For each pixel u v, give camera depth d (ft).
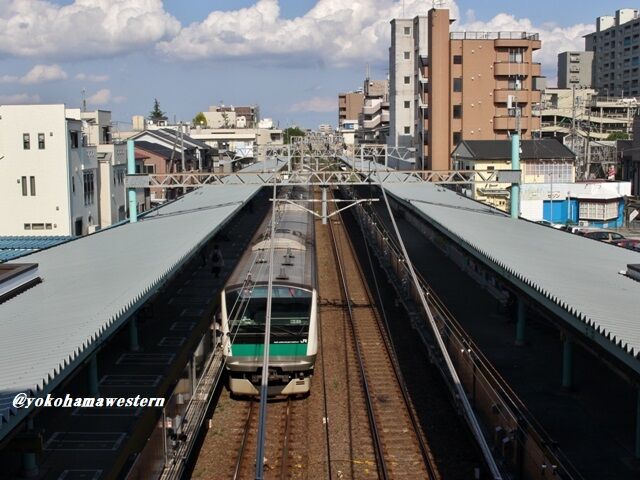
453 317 56.03
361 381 46.78
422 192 82.64
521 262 38.47
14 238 73.00
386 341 55.36
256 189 87.86
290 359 43.11
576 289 31.89
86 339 23.94
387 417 40.68
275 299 43.55
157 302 57.36
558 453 31.73
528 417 36.73
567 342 40.27
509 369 44.57
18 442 23.13
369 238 95.25
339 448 36.96
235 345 43.24
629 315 27.22
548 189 115.44
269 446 37.45
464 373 39.60
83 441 32.01
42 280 37.32
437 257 82.38
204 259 72.95
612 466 31.58
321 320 61.87
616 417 37.01
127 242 50.08
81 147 100.68
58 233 95.71
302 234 60.95
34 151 94.94
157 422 29.78
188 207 73.31
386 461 35.19
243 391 43.86
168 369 41.93
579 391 40.63
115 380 40.01
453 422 39.78
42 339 24.45
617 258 43.52
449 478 33.17
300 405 43.37
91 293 31.76
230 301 43.75
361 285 75.82
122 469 29.01
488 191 114.01
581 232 96.27
